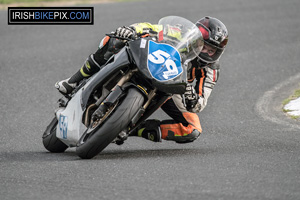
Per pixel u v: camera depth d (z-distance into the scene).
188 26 18.81
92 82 18.25
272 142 21.34
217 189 13.84
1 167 17.05
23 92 33.50
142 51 17.45
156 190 13.77
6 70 39.28
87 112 18.44
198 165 16.78
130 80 17.69
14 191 13.97
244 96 32.44
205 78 20.38
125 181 14.74
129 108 16.95
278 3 72.25
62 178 15.25
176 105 20.17
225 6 69.69
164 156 18.73
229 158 17.95
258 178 14.94
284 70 39.88
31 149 21.39
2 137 23.58
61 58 43.09
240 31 55.62
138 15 61.06
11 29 54.09
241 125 25.50
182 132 20.41
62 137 19.70
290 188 13.92
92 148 17.58
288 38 51.97
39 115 28.36
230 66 41.62
